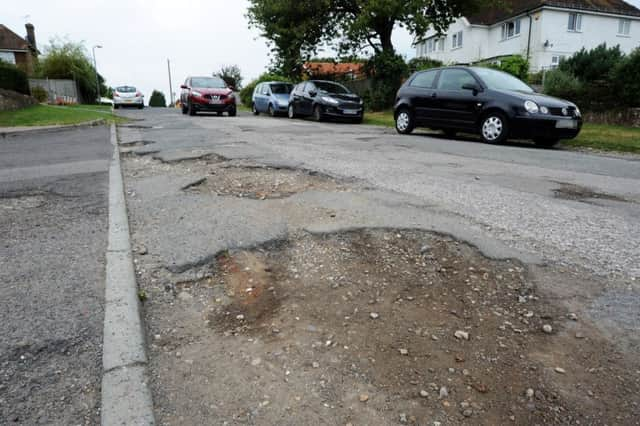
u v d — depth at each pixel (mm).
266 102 20484
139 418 1589
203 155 6777
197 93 18547
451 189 4707
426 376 1837
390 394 1733
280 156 6719
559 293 2457
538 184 5125
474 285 2561
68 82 35281
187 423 1586
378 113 20406
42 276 2682
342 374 1843
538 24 30266
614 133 10805
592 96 13766
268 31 23109
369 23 20578
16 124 12438
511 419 1627
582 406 1687
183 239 3217
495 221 3584
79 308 2314
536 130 8812
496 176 5547
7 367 1861
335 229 3340
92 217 3848
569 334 2117
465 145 8992
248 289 2564
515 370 1880
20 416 1606
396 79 21469
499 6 22859
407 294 2469
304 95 17469
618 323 2188
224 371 1865
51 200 4406
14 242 3252
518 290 2500
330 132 11453
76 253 3039
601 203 4328
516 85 10039
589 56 17078
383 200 4145
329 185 4816
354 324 2195
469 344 2047
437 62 21953
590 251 3006
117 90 29844
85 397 1710
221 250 3014
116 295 2420
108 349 1963
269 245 3102
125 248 3066
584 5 30438
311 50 23578
